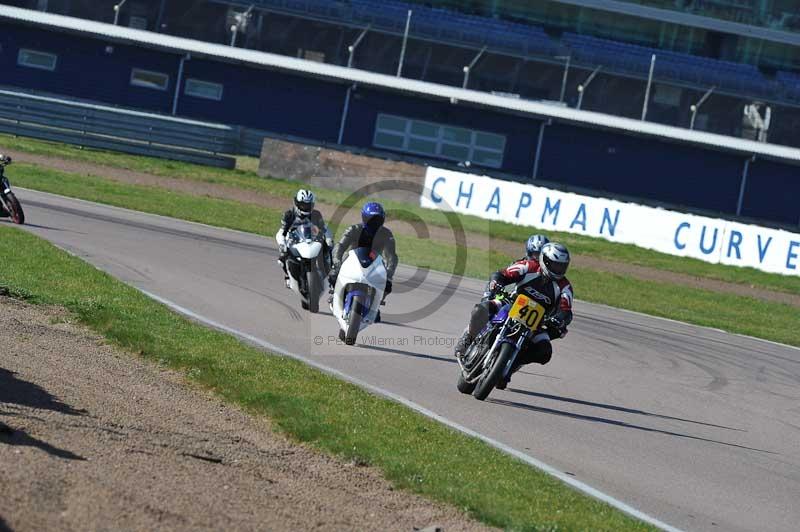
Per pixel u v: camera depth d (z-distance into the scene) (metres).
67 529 16.67
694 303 86.69
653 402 40.78
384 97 163.75
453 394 36.22
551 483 25.50
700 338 64.81
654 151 163.62
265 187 121.31
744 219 159.00
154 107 163.25
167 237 73.19
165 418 26.23
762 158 163.25
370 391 34.16
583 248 111.06
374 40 163.75
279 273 63.47
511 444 29.72
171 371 32.84
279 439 26.42
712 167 164.12
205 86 163.62
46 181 98.19
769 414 41.81
